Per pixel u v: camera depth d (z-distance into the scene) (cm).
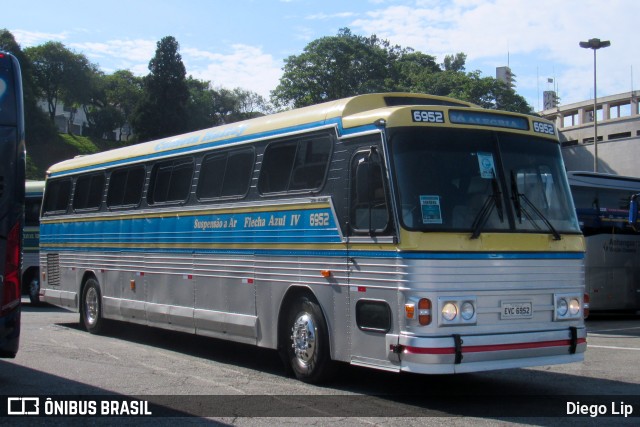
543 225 852
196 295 1155
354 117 873
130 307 1338
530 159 877
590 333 1628
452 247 780
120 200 1402
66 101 9188
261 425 709
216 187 1129
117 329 1480
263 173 1026
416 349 753
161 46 7012
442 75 6366
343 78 6169
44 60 8806
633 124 5459
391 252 789
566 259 860
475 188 823
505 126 870
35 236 2191
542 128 903
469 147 838
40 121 7762
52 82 8900
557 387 923
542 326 830
